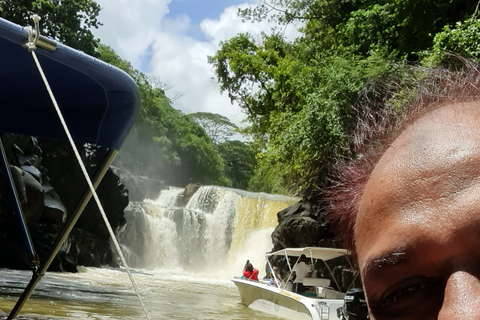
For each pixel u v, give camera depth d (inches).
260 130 1342.3
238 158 3907.5
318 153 682.8
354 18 768.3
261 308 566.9
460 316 21.7
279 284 577.0
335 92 624.7
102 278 839.7
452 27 677.9
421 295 24.8
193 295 706.8
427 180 25.7
